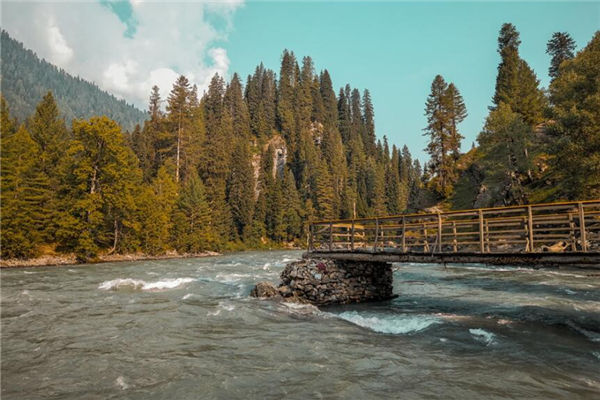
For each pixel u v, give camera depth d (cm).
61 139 6644
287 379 741
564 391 674
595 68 2903
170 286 2045
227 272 2856
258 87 14450
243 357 880
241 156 8344
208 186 7431
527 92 5362
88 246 3891
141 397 663
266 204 8981
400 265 3591
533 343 995
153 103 8375
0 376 768
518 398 644
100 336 1055
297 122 12156
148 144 7856
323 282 1652
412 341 1024
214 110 11625
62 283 2164
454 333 1105
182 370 794
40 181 4191
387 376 757
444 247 3095
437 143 6172
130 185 4519
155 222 5075
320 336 1070
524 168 4175
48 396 672
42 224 3984
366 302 1722
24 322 1213
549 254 1162
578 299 1677
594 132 2772
